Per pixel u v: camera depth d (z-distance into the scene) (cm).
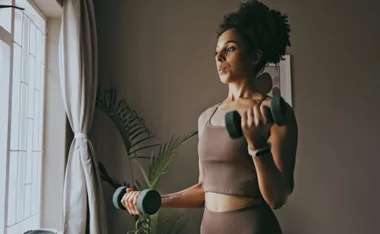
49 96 261
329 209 303
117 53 298
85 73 243
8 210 213
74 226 230
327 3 321
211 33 306
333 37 318
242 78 99
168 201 112
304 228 300
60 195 254
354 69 317
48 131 258
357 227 304
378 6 325
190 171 294
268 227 92
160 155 263
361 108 315
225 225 93
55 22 267
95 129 288
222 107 102
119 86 296
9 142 203
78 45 238
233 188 93
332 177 306
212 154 96
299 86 310
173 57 302
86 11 249
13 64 218
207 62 304
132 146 278
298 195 302
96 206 232
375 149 312
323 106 311
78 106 237
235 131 79
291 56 312
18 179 226
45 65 262
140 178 289
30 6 234
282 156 89
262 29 100
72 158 237
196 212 286
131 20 302
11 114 206
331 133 310
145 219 251
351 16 322
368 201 307
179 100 299
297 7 317
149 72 299
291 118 91
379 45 322
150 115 296
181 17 306
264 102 94
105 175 265
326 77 314
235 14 103
